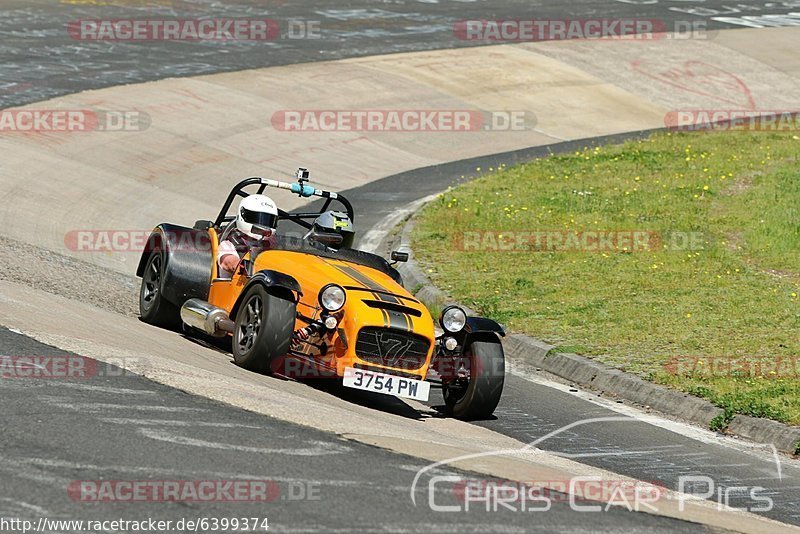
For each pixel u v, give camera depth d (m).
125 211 68.31
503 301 54.66
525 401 41.19
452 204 76.50
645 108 118.31
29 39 113.88
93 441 25.50
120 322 41.69
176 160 82.19
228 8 143.62
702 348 47.19
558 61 129.62
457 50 129.62
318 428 29.44
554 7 159.38
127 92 97.50
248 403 30.81
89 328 37.78
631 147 97.31
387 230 71.38
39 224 60.75
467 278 59.16
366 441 28.89
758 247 65.50
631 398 42.59
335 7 150.62
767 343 47.91
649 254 63.84
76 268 52.59
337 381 39.91
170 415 28.27
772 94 126.06
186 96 99.25
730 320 51.34
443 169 91.94
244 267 40.38
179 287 42.69
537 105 114.44
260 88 106.00
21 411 27.00
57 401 28.16
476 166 93.50
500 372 37.34
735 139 101.50
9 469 23.22
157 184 75.75
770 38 148.50
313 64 117.31
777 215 72.88
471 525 22.78
